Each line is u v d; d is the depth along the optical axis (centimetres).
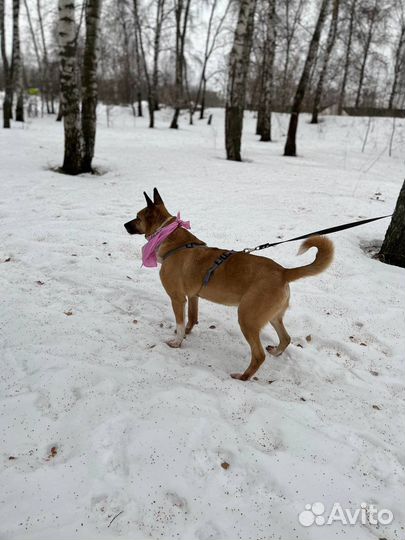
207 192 895
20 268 514
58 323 401
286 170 1194
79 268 522
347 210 793
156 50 2706
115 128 2288
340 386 352
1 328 387
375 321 449
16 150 1216
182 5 2555
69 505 224
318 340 416
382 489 252
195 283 368
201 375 342
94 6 917
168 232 383
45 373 325
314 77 2950
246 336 344
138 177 1008
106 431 273
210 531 219
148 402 301
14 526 211
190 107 2880
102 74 3756
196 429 279
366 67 3266
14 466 246
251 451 269
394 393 348
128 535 213
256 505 234
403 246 570
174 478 245
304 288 510
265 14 2188
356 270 554
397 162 1560
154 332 409
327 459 269
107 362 349
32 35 3222
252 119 2858
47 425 279
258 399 320
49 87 3091
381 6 2630
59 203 765
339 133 2338
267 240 639
